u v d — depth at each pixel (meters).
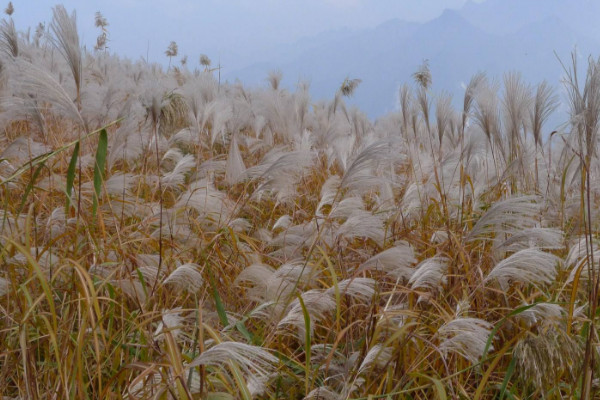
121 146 3.48
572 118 2.30
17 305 2.32
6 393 2.10
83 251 2.75
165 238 3.12
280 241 3.24
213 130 4.29
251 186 4.43
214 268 2.92
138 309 2.40
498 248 2.56
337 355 2.43
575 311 2.46
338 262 3.05
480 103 3.84
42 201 2.88
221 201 3.39
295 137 5.13
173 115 4.51
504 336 2.70
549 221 3.53
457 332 2.23
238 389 1.84
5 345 2.23
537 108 3.63
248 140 5.73
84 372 2.16
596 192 3.75
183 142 5.12
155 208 3.51
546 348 1.95
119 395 1.82
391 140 3.02
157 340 2.09
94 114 4.07
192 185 3.44
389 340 2.02
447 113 4.18
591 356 2.10
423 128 4.99
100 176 2.34
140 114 4.18
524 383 2.03
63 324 2.11
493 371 2.56
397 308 2.58
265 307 2.40
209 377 1.99
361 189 3.17
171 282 2.50
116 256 2.73
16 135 4.38
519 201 2.54
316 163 5.35
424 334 2.46
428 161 4.61
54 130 4.54
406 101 4.58
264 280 2.53
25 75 2.61
